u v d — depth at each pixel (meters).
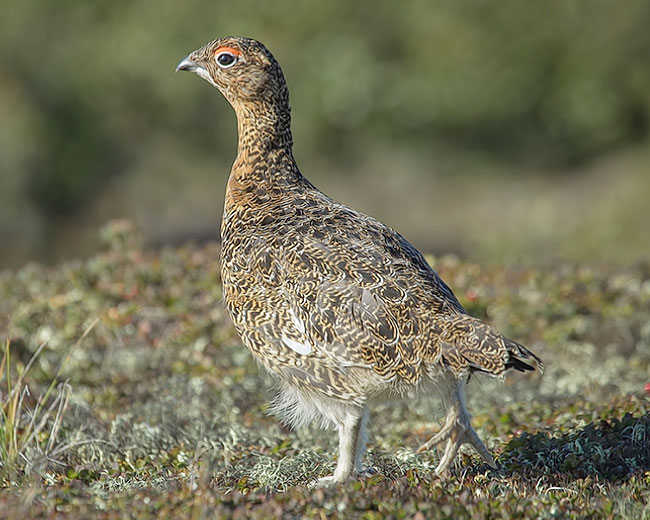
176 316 13.32
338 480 8.14
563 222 25.67
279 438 9.66
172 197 31.19
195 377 11.65
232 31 27.70
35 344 12.41
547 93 30.39
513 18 29.48
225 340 12.70
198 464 8.34
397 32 29.48
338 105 29.02
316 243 8.31
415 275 8.12
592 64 30.05
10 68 28.42
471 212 31.45
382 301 7.86
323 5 28.53
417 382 7.81
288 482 8.31
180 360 12.17
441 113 29.89
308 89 28.81
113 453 9.17
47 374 11.50
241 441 9.57
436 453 9.03
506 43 29.66
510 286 14.19
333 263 8.14
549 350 12.55
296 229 8.53
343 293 7.96
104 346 12.79
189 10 27.75
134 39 27.55
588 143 31.75
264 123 9.66
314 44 28.62
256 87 9.62
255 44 9.71
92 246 28.94
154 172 30.84
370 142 30.53
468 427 8.07
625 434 8.92
